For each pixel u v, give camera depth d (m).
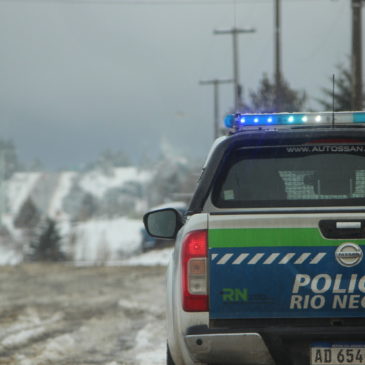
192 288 17.58
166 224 21.00
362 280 17.34
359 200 18.16
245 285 17.48
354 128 19.02
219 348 17.34
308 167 18.59
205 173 18.47
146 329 41.50
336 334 17.19
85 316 47.94
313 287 17.38
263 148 18.66
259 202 18.30
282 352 17.31
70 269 97.25
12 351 35.00
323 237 17.42
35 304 55.62
